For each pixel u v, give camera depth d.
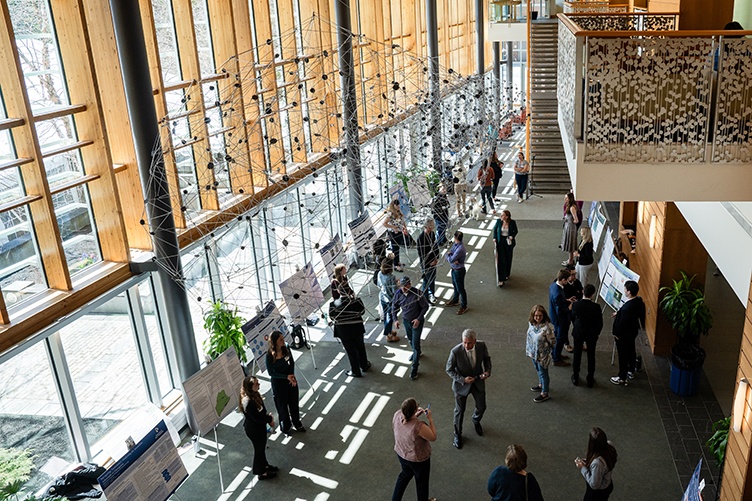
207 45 10.62
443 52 22.33
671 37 6.03
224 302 9.71
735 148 6.15
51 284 7.61
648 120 6.25
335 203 14.62
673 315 9.09
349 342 9.64
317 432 8.60
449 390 9.38
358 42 15.40
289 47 11.90
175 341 8.88
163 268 8.45
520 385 9.39
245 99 10.86
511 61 29.80
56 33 7.54
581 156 6.45
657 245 9.76
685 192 6.36
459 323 11.35
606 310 11.54
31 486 7.29
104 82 8.17
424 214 12.37
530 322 8.83
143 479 6.64
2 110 6.94
